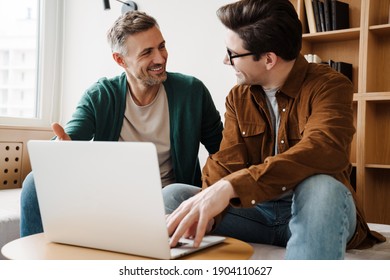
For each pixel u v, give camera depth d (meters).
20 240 1.11
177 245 1.01
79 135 1.75
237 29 1.30
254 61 1.31
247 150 1.45
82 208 0.99
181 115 1.87
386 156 2.70
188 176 1.88
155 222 0.90
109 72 3.15
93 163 0.94
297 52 1.32
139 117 1.88
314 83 1.31
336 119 1.16
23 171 2.79
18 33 3.06
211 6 2.84
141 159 0.88
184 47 2.94
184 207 1.01
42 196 1.05
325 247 0.95
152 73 1.79
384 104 2.71
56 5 3.29
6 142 2.68
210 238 1.10
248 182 1.04
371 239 1.32
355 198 1.28
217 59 2.81
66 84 3.32
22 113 3.11
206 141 2.02
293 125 1.35
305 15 2.80
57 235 1.06
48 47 3.24
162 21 3.02
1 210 1.82
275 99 1.41
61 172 1.00
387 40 2.68
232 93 1.52
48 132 2.97
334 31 2.64
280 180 1.05
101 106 1.86
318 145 1.09
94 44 3.22
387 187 2.70
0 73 2.93
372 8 2.57
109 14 3.17
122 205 0.93
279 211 1.34
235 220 1.40
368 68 2.55
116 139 1.86
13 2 3.01
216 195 1.00
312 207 0.97
